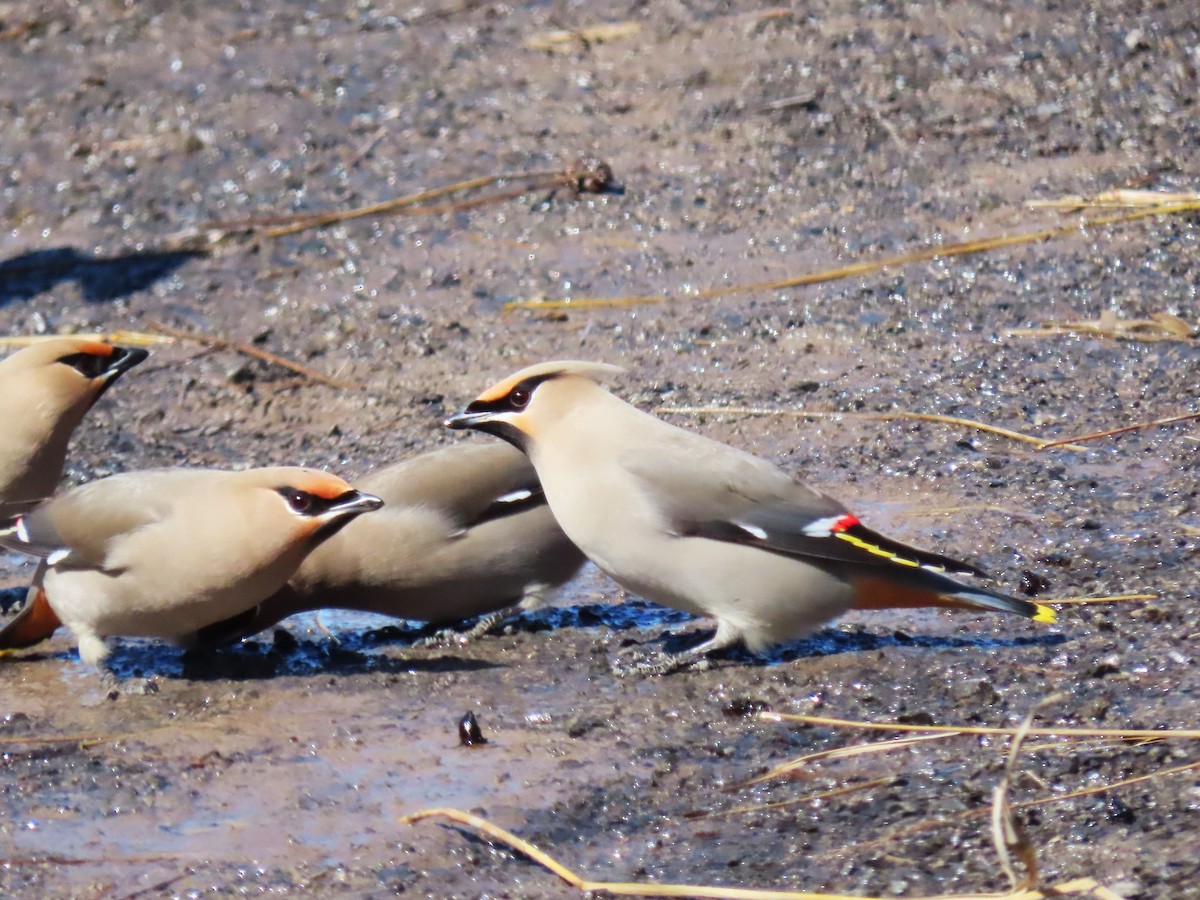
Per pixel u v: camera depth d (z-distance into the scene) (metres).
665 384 14.73
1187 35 20.69
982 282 16.19
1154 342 14.70
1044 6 21.80
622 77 21.55
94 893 7.66
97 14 24.58
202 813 8.38
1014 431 13.16
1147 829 7.42
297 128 20.80
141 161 20.27
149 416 15.02
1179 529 11.14
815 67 21.06
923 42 21.41
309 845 8.00
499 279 17.28
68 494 10.23
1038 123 19.39
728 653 10.07
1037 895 6.91
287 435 14.48
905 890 7.17
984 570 10.82
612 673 9.87
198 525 9.70
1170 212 17.02
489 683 9.86
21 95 22.06
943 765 8.32
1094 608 10.18
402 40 23.16
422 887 7.57
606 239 17.86
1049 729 8.48
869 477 12.60
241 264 18.02
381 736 9.16
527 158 19.66
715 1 23.30
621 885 7.40
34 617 10.60
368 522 10.41
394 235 18.31
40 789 8.70
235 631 10.59
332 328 16.64
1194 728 8.34
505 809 8.25
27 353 11.78
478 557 10.52
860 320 15.75
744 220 18.02
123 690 9.97
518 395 9.88
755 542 9.51
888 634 10.16
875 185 18.42
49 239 18.81
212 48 23.22
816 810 8.01
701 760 8.64
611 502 9.69
